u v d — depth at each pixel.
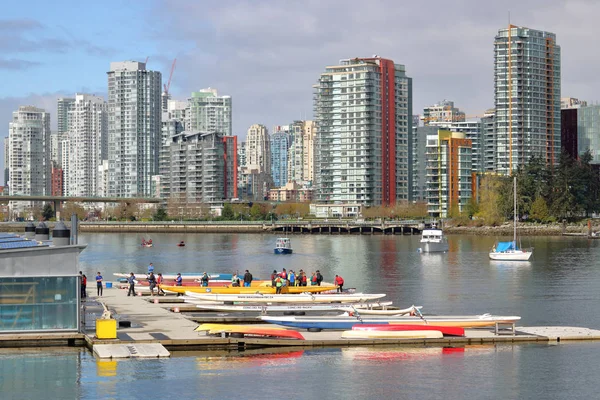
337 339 72.94
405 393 59.16
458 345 73.44
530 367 65.94
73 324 71.12
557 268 165.62
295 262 193.62
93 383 60.53
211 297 97.56
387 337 73.31
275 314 88.75
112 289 113.69
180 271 170.12
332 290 110.19
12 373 62.81
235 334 72.81
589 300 113.31
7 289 69.75
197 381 61.31
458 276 151.38
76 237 75.50
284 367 65.44
